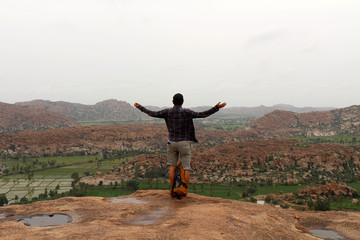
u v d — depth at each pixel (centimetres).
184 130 663
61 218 559
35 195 12094
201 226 465
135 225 481
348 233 536
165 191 806
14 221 531
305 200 10044
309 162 16438
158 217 539
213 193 11562
